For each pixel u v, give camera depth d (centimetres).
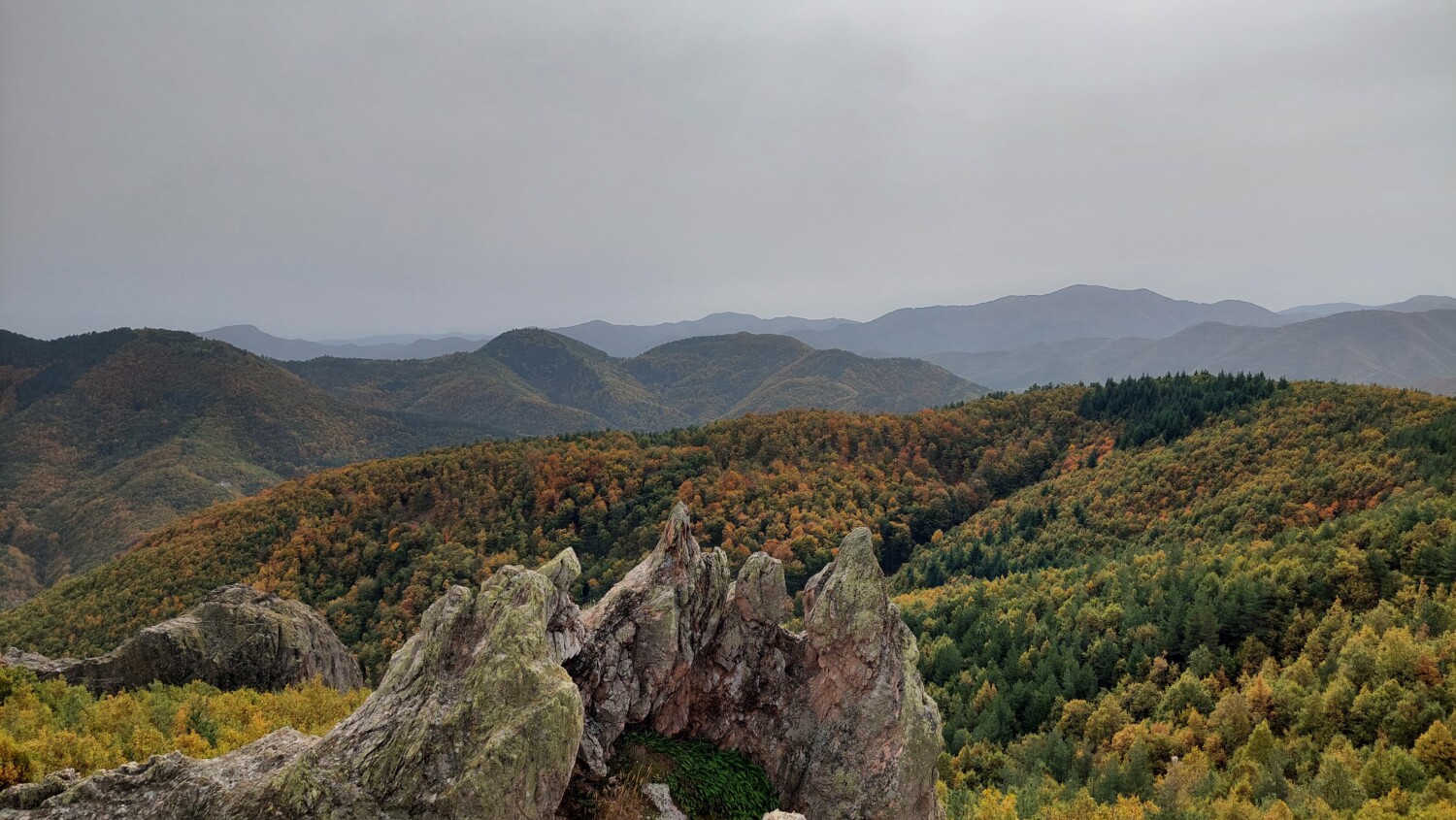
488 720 1861
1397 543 8319
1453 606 7012
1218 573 9662
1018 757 6994
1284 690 6588
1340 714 6022
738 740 2644
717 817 2253
